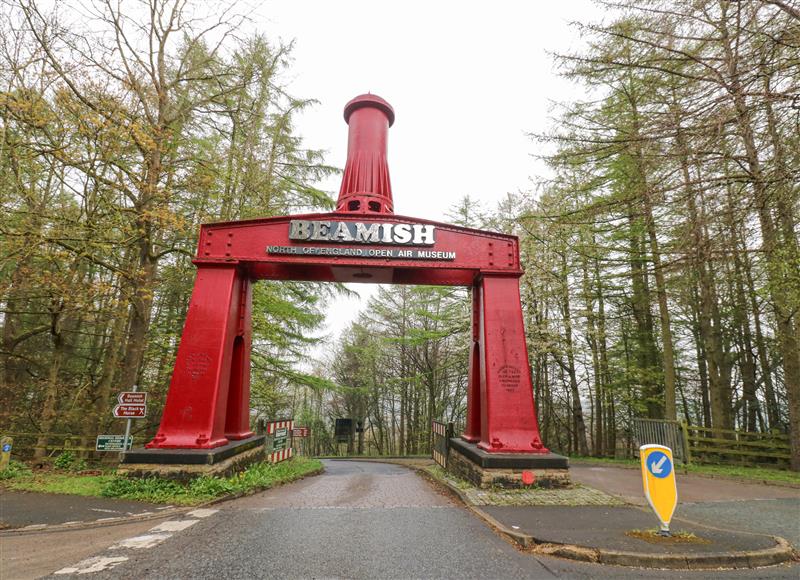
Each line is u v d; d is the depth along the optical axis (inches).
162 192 442.6
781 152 333.1
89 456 477.1
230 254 380.8
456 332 906.1
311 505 280.1
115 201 480.7
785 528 229.6
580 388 946.7
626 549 184.1
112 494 293.4
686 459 470.9
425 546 193.2
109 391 520.1
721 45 382.6
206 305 365.4
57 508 264.1
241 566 166.2
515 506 271.3
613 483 371.9
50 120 395.2
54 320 457.4
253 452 413.1
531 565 173.0
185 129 558.9
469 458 360.8
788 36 299.3
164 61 491.8
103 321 529.3
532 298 740.0
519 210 772.0
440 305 1085.1
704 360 856.3
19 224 422.6
